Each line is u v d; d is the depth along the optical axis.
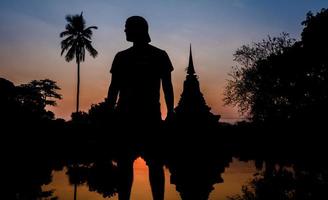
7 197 8.00
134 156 4.05
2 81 64.44
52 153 40.62
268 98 59.19
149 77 4.13
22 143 46.59
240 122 68.38
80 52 59.00
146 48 4.24
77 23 58.81
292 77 57.31
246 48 61.06
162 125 4.12
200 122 57.34
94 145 55.06
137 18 4.29
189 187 10.52
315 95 55.66
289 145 49.50
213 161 28.06
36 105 73.25
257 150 49.09
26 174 15.13
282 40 60.03
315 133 51.53
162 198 4.04
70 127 58.31
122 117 4.05
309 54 55.22
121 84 4.16
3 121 51.47
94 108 58.91
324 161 19.16
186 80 60.47
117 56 4.25
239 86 60.94
